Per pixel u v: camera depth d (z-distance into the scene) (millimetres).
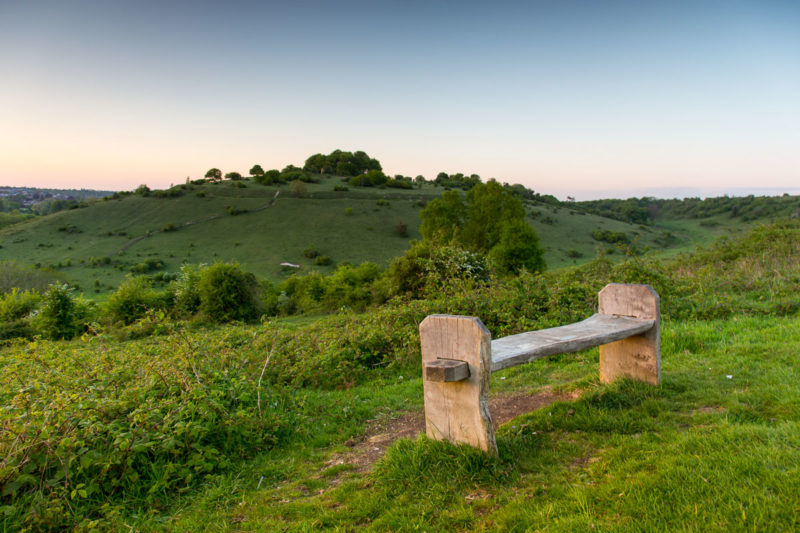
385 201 109312
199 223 94750
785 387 3688
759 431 2895
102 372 4926
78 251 80125
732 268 12688
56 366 5051
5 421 3199
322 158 169750
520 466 2951
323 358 7027
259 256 77688
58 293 24250
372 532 2432
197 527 2740
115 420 3527
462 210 52000
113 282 64188
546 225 96688
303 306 34250
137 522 2830
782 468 2432
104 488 3119
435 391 3234
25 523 2695
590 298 8820
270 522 2693
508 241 40188
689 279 10383
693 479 2416
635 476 2543
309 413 4977
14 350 5117
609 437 3223
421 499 2703
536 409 4172
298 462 3689
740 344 5285
